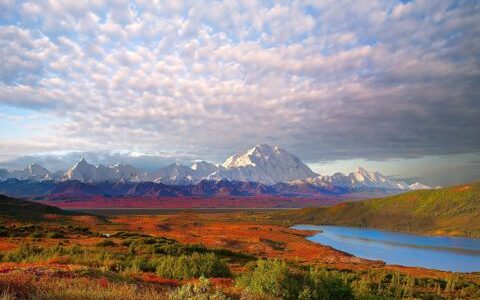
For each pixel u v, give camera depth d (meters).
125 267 27.73
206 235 135.12
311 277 18.95
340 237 180.75
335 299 18.86
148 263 29.64
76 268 18.98
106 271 19.58
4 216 128.12
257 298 15.86
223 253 63.38
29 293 10.46
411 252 134.25
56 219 147.12
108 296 10.45
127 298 10.62
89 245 66.38
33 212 158.50
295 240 137.25
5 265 23.03
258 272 18.72
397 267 87.12
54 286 11.43
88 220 158.38
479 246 155.12
